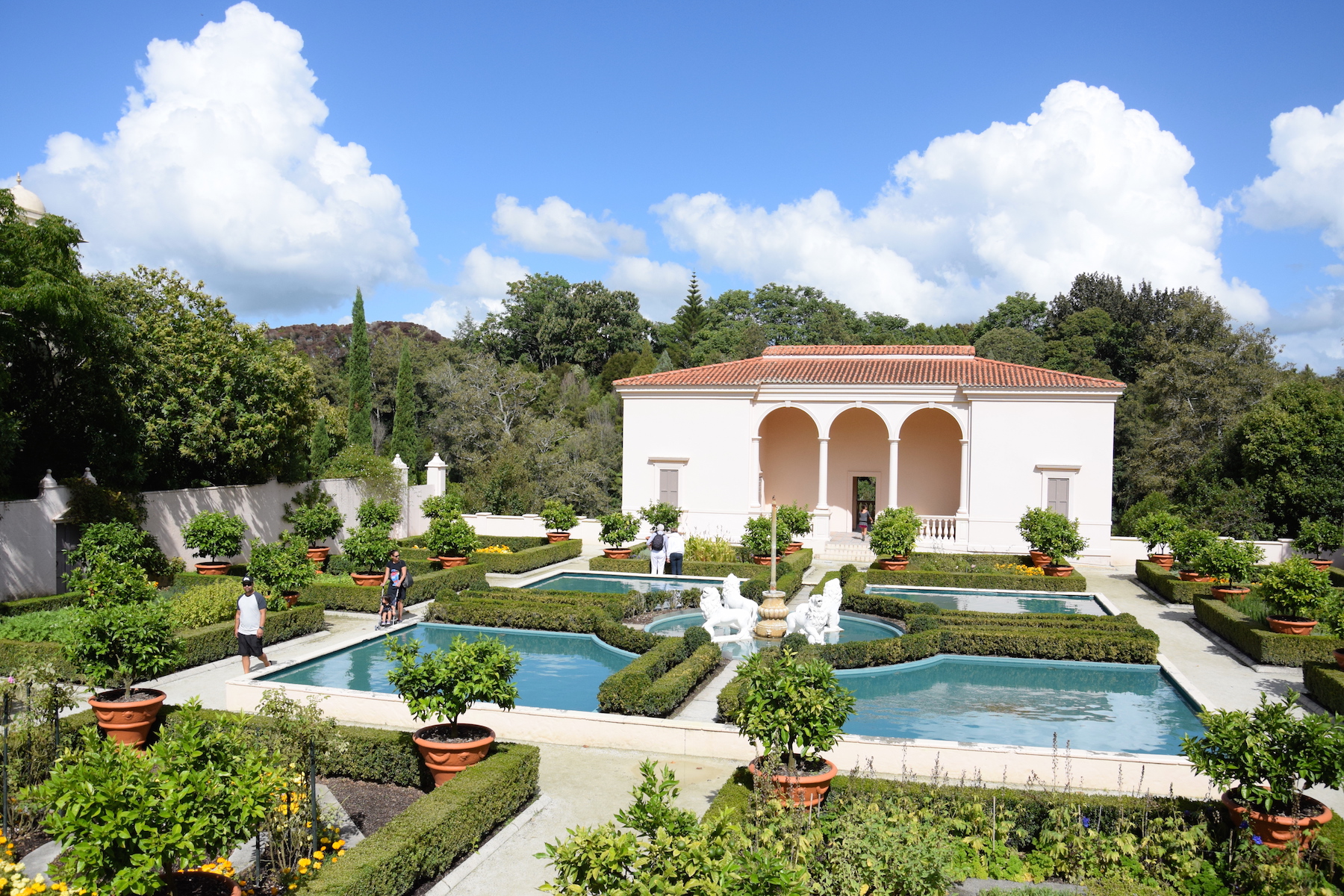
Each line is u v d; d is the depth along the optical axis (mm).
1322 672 15062
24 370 23484
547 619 20875
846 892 7250
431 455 56906
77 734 11258
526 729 13133
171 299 28516
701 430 36812
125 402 25484
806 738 9438
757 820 8539
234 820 6855
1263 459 36375
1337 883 8023
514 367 56188
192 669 16797
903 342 83750
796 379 36094
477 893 8352
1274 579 18750
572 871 6199
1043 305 80750
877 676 17281
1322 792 10812
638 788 6984
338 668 17125
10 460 21672
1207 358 46156
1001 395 33875
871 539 29609
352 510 36031
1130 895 7734
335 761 11195
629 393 37469
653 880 5852
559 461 50094
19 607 20156
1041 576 28250
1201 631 21672
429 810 8766
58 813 6586
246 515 29844
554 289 82125
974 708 15148
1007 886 8133
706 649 16938
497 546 35969
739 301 90750
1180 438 46750
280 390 29875
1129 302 68375
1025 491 33719
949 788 9852
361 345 54562
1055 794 9617
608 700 13906
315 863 8211
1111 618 20250
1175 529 29688
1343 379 54750
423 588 24203
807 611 19547
